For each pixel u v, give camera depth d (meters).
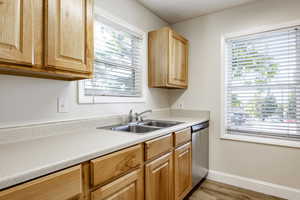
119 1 1.93
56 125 1.35
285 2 2.02
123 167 1.12
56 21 1.03
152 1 2.19
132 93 2.18
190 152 2.02
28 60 0.91
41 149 0.97
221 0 2.17
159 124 2.19
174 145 1.72
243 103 2.32
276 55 2.10
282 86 2.06
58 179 0.78
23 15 0.89
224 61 2.42
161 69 2.27
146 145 1.32
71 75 1.18
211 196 2.06
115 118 1.86
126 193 1.15
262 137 2.18
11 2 0.85
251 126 2.26
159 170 1.48
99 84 1.76
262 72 2.19
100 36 1.76
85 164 0.91
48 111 1.32
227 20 2.38
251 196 2.06
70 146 1.03
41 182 0.72
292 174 1.98
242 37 2.31
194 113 2.63
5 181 0.63
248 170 2.24
